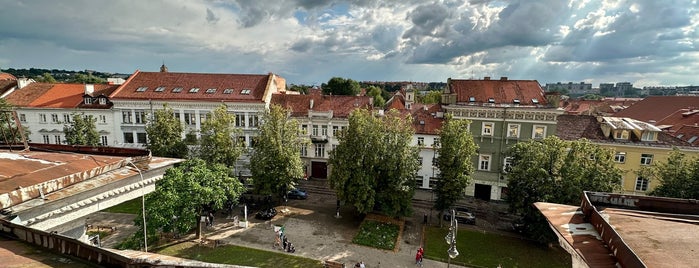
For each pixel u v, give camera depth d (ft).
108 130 154.10
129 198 42.93
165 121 114.32
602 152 90.99
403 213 106.93
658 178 96.89
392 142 106.93
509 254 91.91
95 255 16.31
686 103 205.05
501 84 139.85
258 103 145.59
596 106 268.00
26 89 165.58
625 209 32.50
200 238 93.71
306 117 151.23
